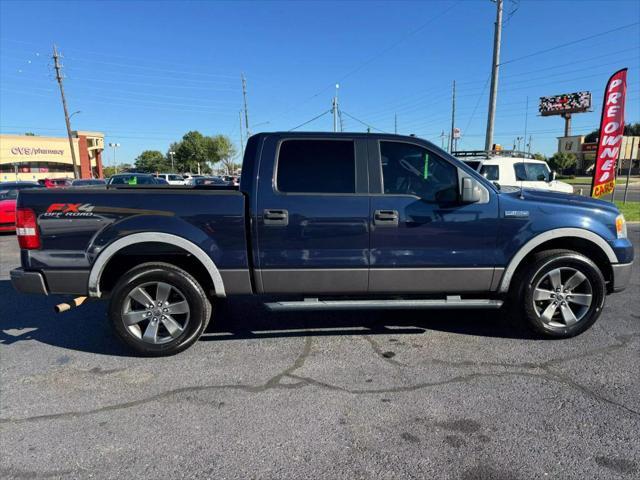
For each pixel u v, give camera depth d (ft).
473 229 13.00
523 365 12.20
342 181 12.84
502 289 13.43
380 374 11.75
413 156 13.07
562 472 7.91
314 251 12.75
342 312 16.87
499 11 57.98
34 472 8.03
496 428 9.26
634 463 8.13
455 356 12.84
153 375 11.85
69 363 12.63
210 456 8.46
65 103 135.74
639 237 34.30
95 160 194.49
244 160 13.10
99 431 9.30
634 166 205.16
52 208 12.20
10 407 10.28
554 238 13.37
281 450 8.62
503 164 39.52
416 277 13.14
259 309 17.31
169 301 13.03
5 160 162.30
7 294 19.79
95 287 12.43
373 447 8.68
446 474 7.89
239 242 12.62
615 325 15.16
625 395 10.57
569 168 213.05
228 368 12.21
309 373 11.87
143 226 12.31
